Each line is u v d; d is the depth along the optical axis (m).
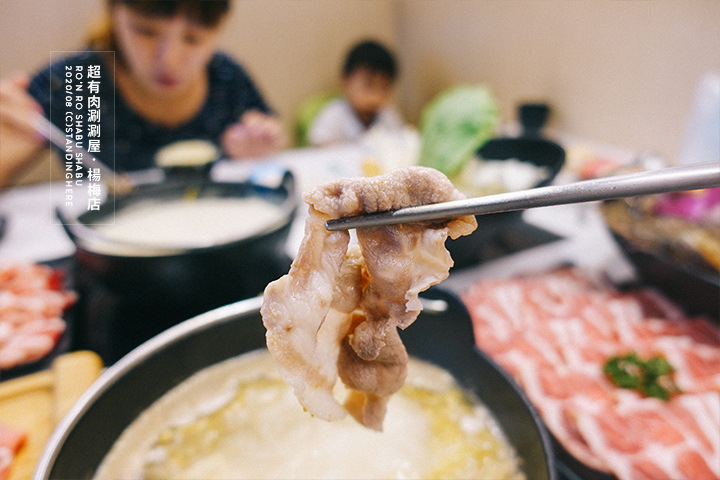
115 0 0.83
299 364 0.23
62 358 0.41
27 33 1.02
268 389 0.35
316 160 0.87
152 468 0.29
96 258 0.42
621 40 0.84
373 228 0.24
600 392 0.38
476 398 0.33
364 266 0.26
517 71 1.08
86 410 0.27
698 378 0.39
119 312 0.47
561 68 0.97
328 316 0.26
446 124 0.58
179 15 0.84
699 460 0.31
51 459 0.24
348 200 0.21
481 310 0.46
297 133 1.43
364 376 0.26
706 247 0.43
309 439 0.32
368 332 0.25
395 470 0.29
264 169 0.74
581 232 0.58
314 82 1.50
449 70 1.34
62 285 0.51
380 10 1.52
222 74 1.05
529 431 0.26
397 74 1.24
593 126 0.93
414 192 0.22
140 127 0.97
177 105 0.99
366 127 1.29
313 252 0.23
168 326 0.45
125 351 0.43
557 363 0.41
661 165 0.53
